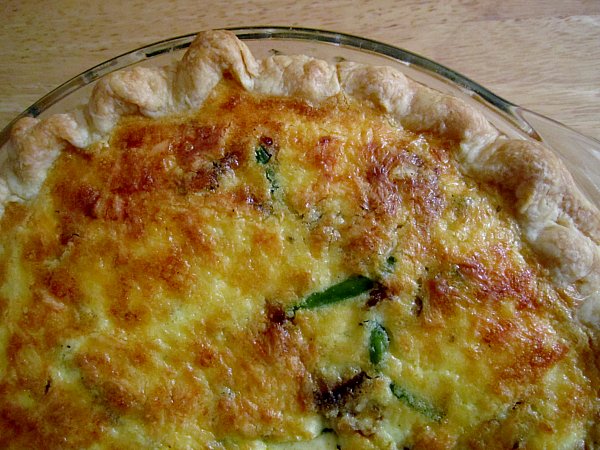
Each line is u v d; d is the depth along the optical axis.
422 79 0.19
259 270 0.16
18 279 0.16
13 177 0.17
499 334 0.16
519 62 0.23
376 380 0.16
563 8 0.23
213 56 0.17
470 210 0.17
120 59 0.19
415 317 0.16
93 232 0.16
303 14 0.23
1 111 0.22
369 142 0.17
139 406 0.15
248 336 0.16
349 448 0.15
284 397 0.16
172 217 0.16
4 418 0.16
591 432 0.16
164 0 0.23
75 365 0.16
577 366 0.16
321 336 0.16
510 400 0.16
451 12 0.23
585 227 0.17
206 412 0.15
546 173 0.17
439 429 0.16
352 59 0.20
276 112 0.17
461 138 0.17
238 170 0.17
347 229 0.16
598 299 0.16
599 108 0.22
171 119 0.17
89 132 0.17
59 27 0.23
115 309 0.16
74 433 0.15
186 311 0.16
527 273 0.16
